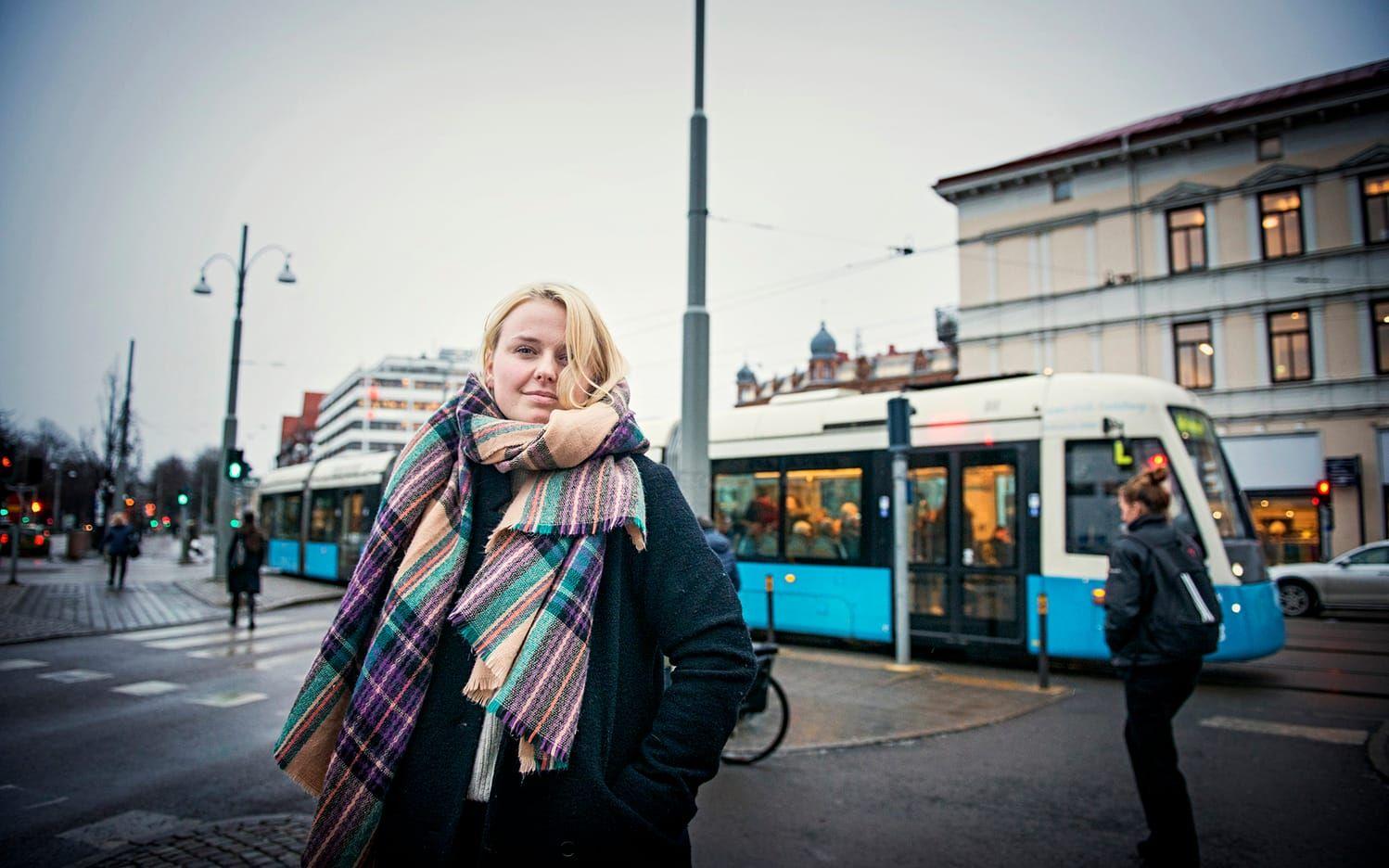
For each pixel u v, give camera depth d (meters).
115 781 5.55
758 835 4.58
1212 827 4.64
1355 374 23.08
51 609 15.59
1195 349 25.44
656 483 1.54
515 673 1.27
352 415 104.12
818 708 7.51
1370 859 4.21
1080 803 5.09
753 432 12.20
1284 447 23.84
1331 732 6.71
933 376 55.66
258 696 8.25
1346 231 23.47
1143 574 3.93
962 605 10.01
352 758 1.31
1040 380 10.01
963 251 29.62
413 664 1.34
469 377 1.61
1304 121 24.23
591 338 1.57
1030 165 28.02
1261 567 9.13
